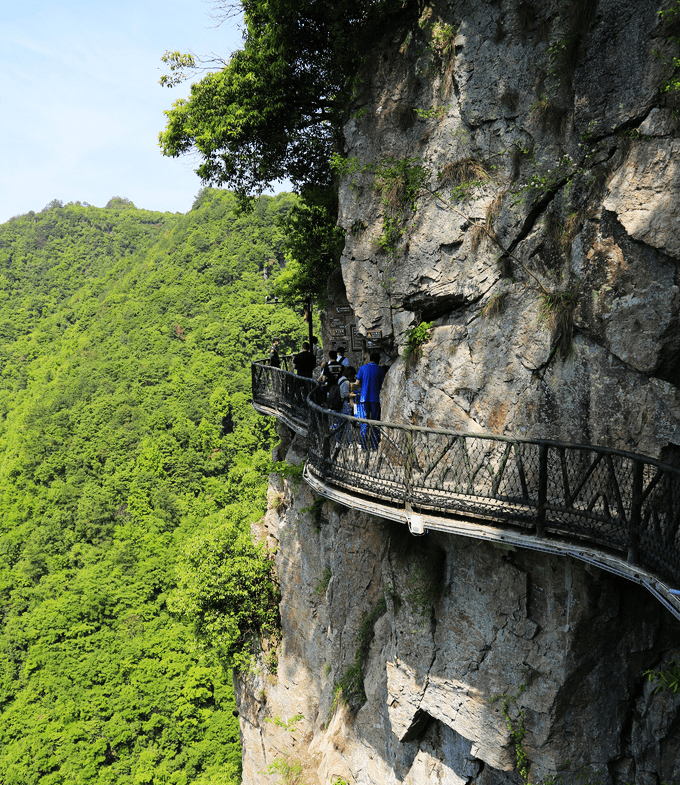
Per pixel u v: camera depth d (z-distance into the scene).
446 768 9.93
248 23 13.13
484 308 8.45
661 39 6.52
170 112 14.27
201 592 18.11
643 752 7.92
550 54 7.67
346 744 12.75
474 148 8.55
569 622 7.82
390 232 9.52
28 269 153.00
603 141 7.16
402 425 7.98
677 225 6.46
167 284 96.25
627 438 7.09
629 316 6.96
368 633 12.64
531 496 7.73
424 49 9.16
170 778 35.62
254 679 18.64
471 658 8.95
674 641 7.59
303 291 18.16
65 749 37.25
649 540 5.69
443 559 9.41
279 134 14.19
